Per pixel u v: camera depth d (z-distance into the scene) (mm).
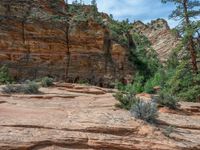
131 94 13195
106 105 13320
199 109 15438
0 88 17797
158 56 87188
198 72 24641
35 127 8422
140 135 8859
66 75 50844
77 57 52562
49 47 50438
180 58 26062
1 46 46469
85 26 55000
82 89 23125
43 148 7395
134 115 10203
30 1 53125
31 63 48250
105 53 55969
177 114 13562
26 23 49500
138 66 62719
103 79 53531
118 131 8805
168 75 40906
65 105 12922
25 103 12516
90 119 9570
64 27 53094
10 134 7668
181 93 24031
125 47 61750
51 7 55625
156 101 14422
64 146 7672
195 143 8992
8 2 50031
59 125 8688
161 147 8344
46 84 24047
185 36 24625
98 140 8008
